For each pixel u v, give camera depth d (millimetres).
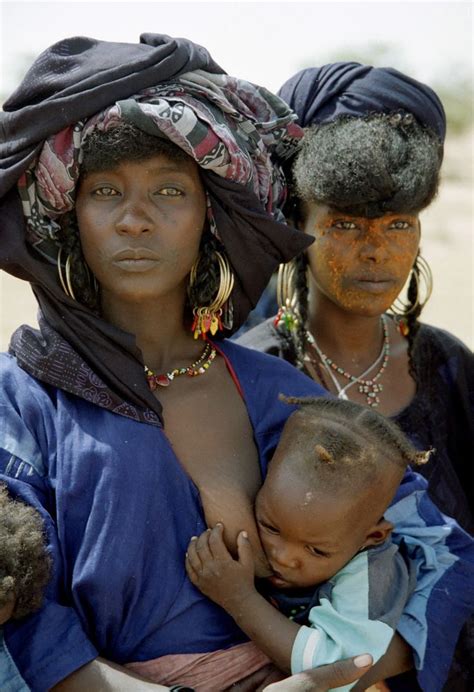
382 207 3408
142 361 2730
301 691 2520
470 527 3672
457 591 2887
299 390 2945
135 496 2590
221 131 2654
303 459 2625
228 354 2941
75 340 2688
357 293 3523
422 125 3592
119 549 2555
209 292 2857
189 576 2633
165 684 2607
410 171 3404
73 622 2557
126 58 2645
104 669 2521
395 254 3496
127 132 2590
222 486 2709
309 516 2582
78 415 2660
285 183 3213
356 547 2670
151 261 2662
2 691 2469
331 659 2580
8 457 2607
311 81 3670
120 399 2678
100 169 2633
